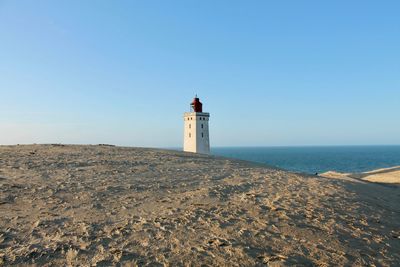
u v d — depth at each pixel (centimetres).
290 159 14875
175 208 1287
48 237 980
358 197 1616
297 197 1498
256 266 872
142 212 1238
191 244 972
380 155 18562
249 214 1241
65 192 1453
